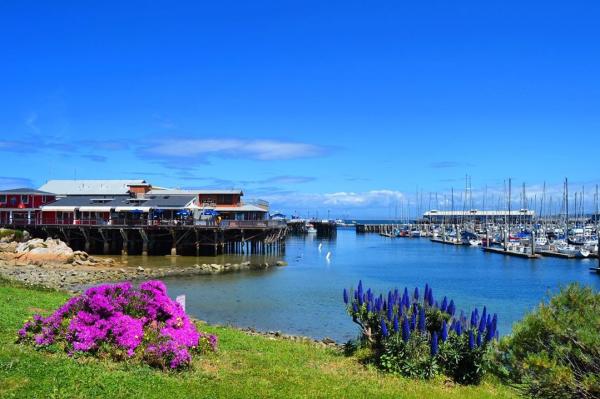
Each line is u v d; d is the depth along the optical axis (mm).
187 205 76500
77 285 42469
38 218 77812
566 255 77938
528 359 10773
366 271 61031
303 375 14000
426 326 15719
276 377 13477
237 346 17891
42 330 13570
